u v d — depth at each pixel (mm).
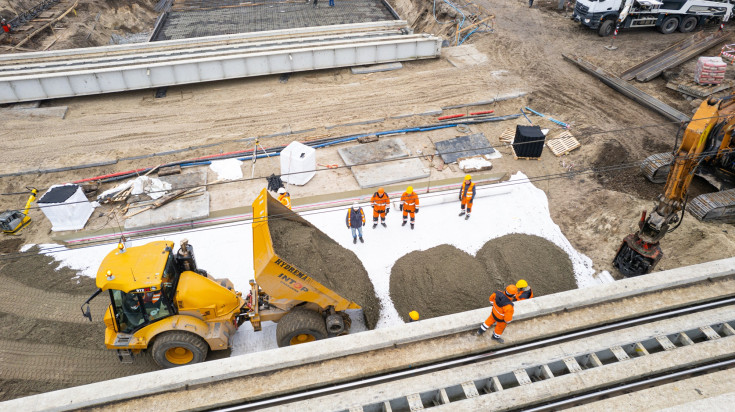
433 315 10078
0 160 15094
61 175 14641
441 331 8320
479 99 18047
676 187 9484
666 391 7430
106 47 20688
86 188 13688
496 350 8258
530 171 14641
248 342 9531
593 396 7516
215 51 20016
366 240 12258
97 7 28031
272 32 22219
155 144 15898
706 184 13875
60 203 11844
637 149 15008
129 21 28875
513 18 25578
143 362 9180
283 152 13484
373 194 13133
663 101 17188
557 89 18656
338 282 9445
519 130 14797
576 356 8102
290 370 7848
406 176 13930
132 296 7875
